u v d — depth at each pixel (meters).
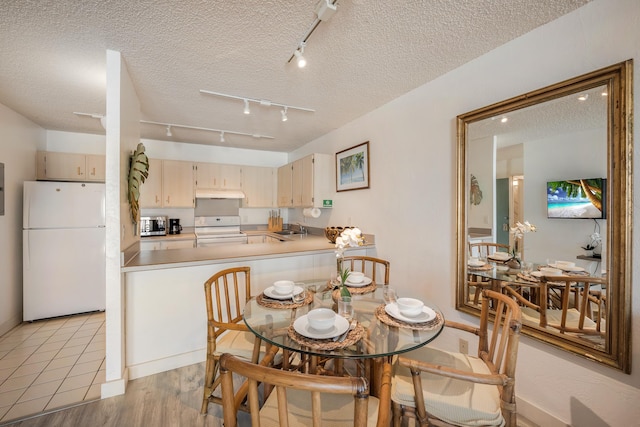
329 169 3.60
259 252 2.41
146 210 4.25
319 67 1.99
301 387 0.65
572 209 1.41
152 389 1.83
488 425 1.05
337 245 1.66
